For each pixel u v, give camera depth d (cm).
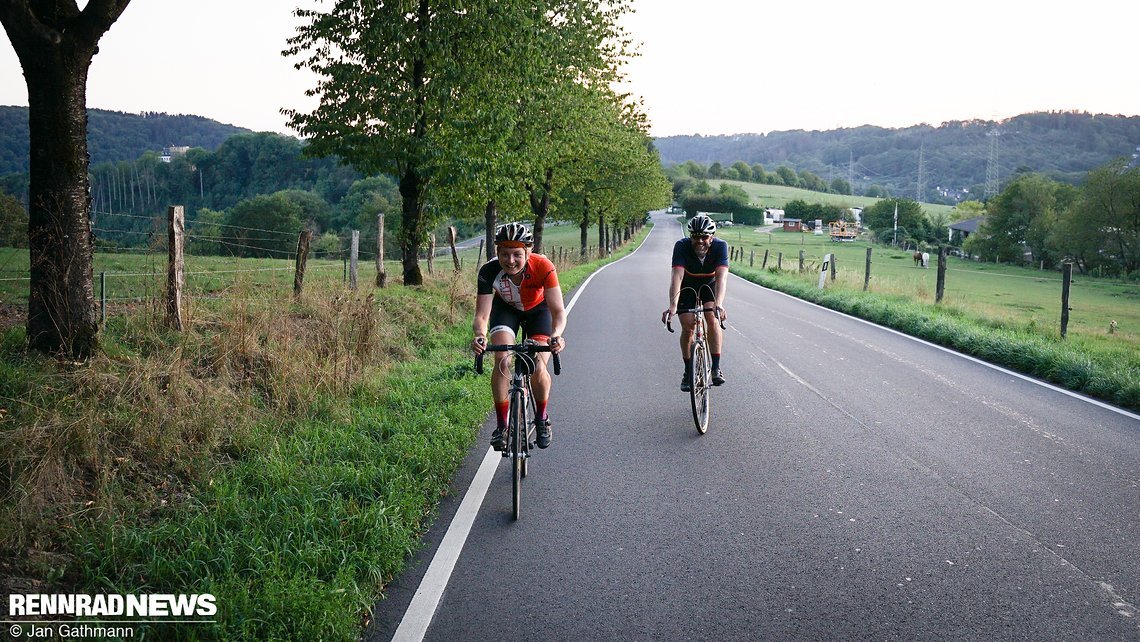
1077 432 661
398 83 1540
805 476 540
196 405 566
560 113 2112
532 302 509
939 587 367
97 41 619
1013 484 520
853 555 405
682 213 16225
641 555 406
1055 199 7444
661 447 615
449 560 401
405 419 649
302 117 1603
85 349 621
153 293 816
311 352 779
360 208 11056
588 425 688
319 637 316
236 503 442
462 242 10100
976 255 8169
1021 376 937
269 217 7756
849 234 10994
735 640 319
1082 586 367
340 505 443
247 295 948
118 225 2431
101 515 415
